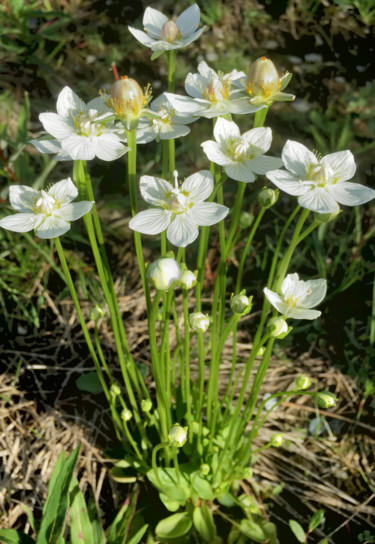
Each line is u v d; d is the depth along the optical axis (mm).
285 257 107
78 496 127
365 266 206
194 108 110
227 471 148
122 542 140
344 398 180
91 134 108
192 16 121
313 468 164
